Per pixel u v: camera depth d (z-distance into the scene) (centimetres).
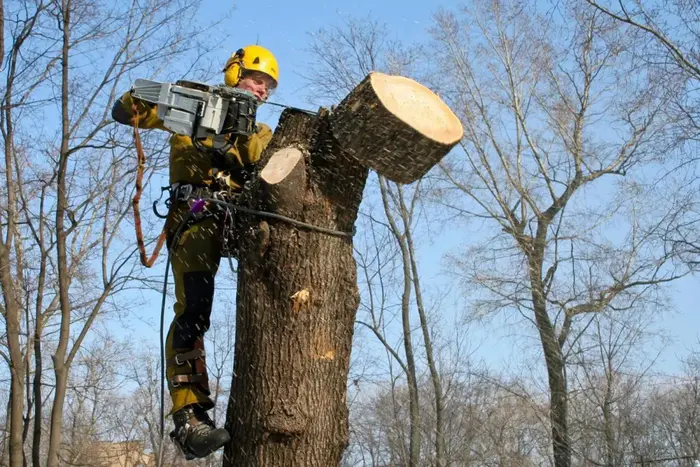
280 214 332
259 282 336
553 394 1423
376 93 316
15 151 1252
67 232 1198
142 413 2067
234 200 371
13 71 1170
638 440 1422
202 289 382
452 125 327
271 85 451
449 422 1466
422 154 322
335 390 336
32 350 1395
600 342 1430
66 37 1185
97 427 2198
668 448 1504
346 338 342
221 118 370
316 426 326
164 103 367
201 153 388
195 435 341
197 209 374
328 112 337
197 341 377
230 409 340
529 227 1645
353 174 337
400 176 331
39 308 1257
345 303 341
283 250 331
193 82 373
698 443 1416
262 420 325
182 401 362
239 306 342
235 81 441
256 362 330
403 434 1563
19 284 1248
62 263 1188
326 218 336
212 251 385
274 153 346
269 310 332
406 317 1567
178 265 387
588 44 1599
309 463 324
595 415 1396
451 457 1421
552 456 1470
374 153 323
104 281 1240
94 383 1608
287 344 328
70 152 1182
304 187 333
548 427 1418
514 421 1457
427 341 1552
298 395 325
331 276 335
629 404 1432
